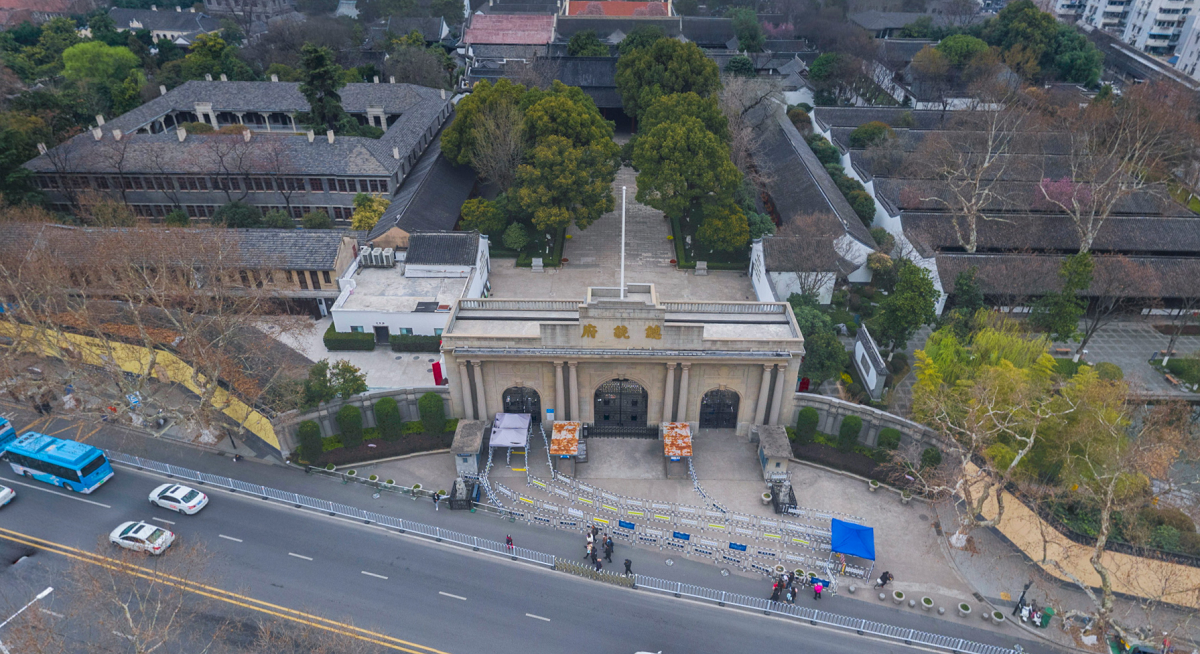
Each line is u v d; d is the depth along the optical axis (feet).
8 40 532.73
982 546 185.37
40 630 143.33
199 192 332.80
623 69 417.90
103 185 328.70
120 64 457.27
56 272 227.40
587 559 180.55
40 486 199.82
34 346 231.09
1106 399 182.80
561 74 477.36
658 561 181.37
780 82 410.31
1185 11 616.39
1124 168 323.57
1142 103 385.70
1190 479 203.10
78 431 221.46
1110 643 159.74
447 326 203.62
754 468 209.87
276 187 333.21
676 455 201.98
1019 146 387.75
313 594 168.55
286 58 519.19
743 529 189.37
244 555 178.60
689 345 199.21
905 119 439.22
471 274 273.54
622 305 192.75
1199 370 240.73
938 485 191.93
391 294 268.41
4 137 313.32
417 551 182.60
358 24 646.33
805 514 191.93
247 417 219.82
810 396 218.18
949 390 200.23
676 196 304.50
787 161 372.17
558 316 213.87
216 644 154.30
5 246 255.50
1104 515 151.53
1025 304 282.15
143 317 241.14
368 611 164.76
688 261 321.52
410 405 223.30
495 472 208.03
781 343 199.52
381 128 413.39
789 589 169.78
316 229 313.53
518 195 307.17
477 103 336.08
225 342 225.35
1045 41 526.98
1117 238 306.76
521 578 175.63
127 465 209.46
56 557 175.63
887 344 263.29
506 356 200.44
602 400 219.61
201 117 412.98
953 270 280.31
